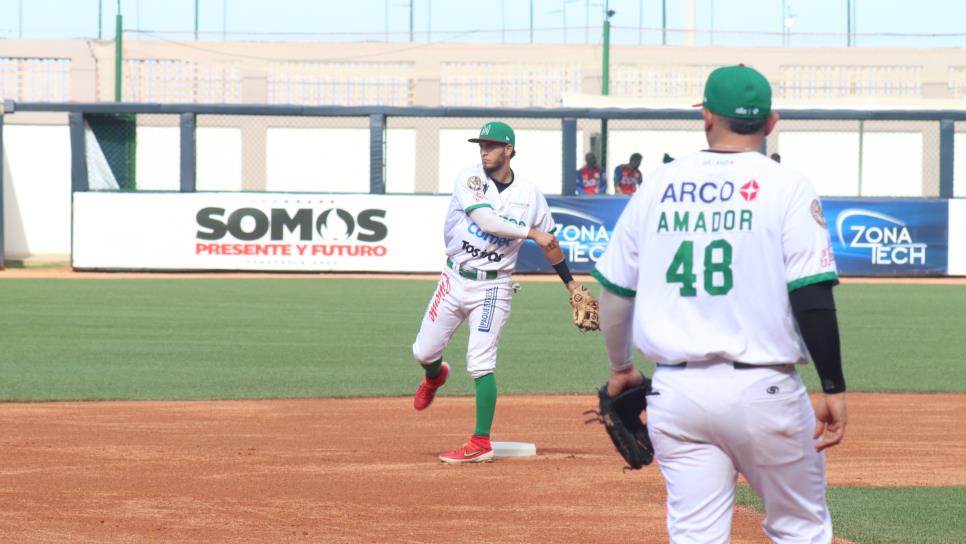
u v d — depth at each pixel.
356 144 65.00
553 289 43.41
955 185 59.69
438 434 16.11
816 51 78.19
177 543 10.17
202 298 37.47
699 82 78.06
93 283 43.22
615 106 59.25
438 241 48.62
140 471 13.22
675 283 6.77
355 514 11.30
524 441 15.59
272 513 11.29
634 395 7.41
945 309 36.19
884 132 62.56
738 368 6.63
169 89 77.00
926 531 10.62
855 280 48.16
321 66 77.62
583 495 12.20
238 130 64.88
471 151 65.06
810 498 6.93
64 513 11.21
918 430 16.61
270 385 20.52
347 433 16.08
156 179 61.25
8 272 48.81
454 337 29.03
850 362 24.48
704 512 6.84
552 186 62.56
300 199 48.53
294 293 39.62
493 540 10.38
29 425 16.33
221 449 14.69
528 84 78.06
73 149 48.53
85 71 75.19
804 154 62.72
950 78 77.88
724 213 6.68
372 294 39.44
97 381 20.69
